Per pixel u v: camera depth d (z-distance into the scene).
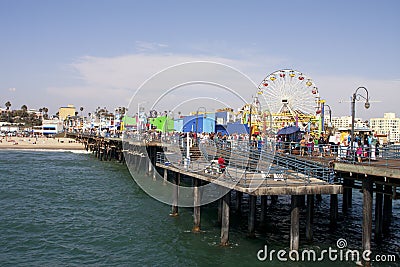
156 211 24.58
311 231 18.08
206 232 20.05
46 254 17.23
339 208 26.00
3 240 18.92
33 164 51.75
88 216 23.66
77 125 115.06
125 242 18.78
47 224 21.86
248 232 19.05
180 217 23.05
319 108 36.25
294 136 27.95
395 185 14.98
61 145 89.19
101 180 37.69
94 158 61.66
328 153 22.12
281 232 20.00
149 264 16.11
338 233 19.95
